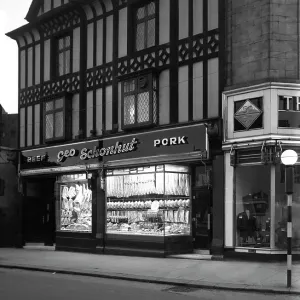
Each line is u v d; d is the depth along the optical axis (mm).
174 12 15188
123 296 9133
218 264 12656
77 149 17609
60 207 18406
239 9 13609
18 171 19812
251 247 12914
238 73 13516
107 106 17062
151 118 15289
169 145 14727
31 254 16875
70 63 18562
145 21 16172
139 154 15562
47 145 18812
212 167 13742
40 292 9594
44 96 19000
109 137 16594
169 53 15234
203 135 13891
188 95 14625
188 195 15164
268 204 12766
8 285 10578
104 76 17250
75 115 18141
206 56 14273
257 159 12812
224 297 9062
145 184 15453
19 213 19953
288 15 13047
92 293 9477
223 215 13398
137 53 16156
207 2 14391
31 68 20141
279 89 12680
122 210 16078
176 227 14922
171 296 9156
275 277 10625
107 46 17266
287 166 10844
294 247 12695
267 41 12953
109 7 17266
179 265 12844
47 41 19516
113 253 16078
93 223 16906
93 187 16969
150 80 15406
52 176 19203
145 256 15055
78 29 18297
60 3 19266
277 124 12578
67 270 12719
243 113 13117
